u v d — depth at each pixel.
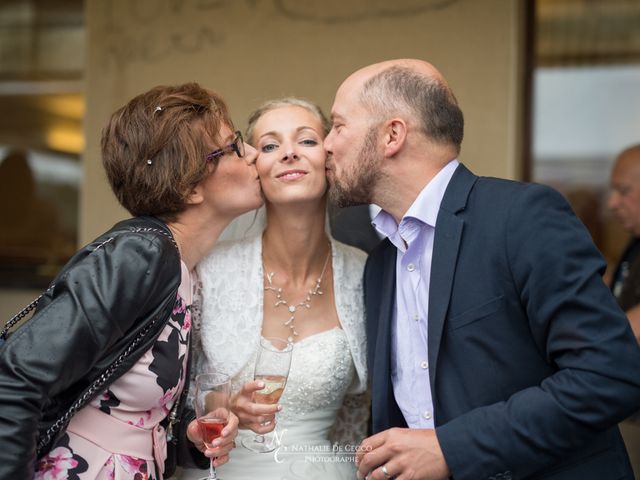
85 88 4.72
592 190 4.09
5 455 1.59
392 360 2.14
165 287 1.80
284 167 2.24
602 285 1.82
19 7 5.21
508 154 3.92
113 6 4.63
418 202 2.04
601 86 4.07
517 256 1.86
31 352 1.63
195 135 1.99
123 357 1.76
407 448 1.87
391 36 4.08
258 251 2.38
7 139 5.27
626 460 2.00
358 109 2.09
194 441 2.05
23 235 5.21
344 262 2.45
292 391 2.31
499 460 1.81
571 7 4.06
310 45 4.23
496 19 3.92
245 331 2.30
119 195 2.02
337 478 2.21
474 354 1.92
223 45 4.39
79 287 1.70
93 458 1.79
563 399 1.77
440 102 2.06
